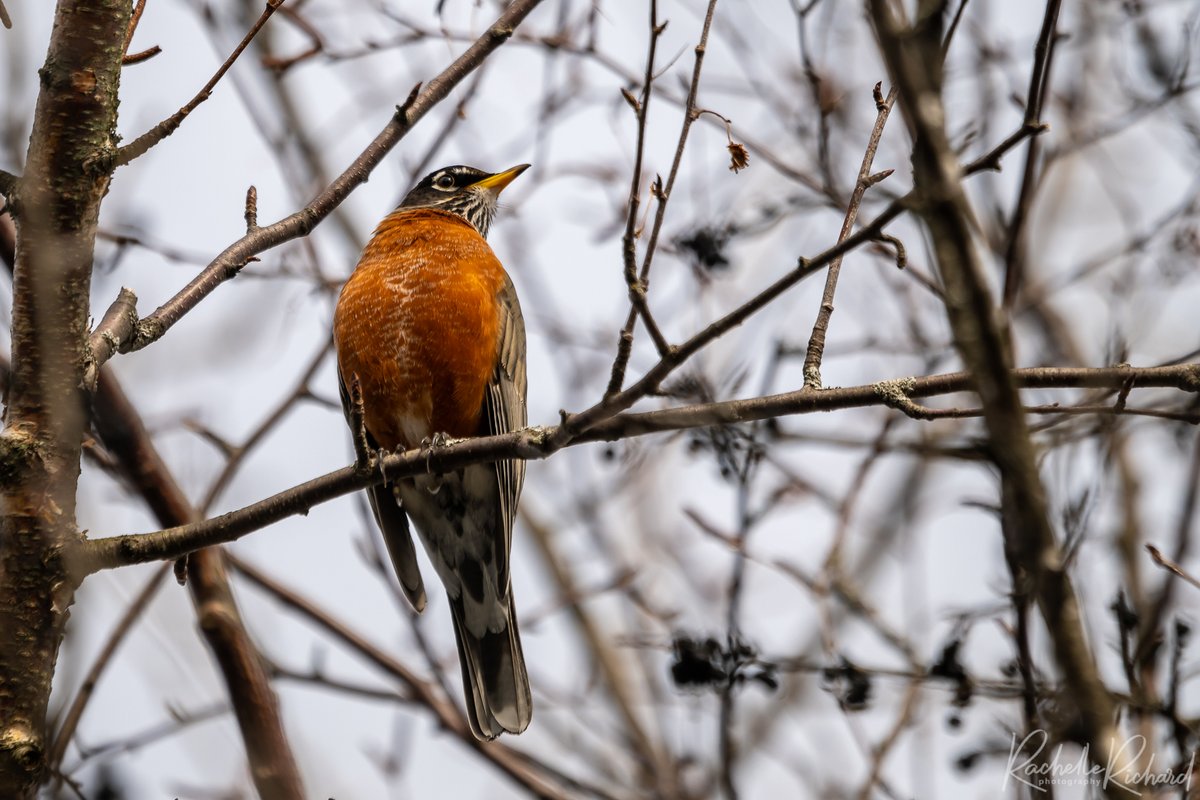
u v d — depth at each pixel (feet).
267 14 23.89
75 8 23.03
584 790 40.32
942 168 16.63
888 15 16.39
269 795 29.50
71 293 23.25
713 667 33.99
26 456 22.94
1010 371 16.65
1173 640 26.53
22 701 22.75
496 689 37.27
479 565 38.04
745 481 36.60
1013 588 26.17
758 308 23.18
